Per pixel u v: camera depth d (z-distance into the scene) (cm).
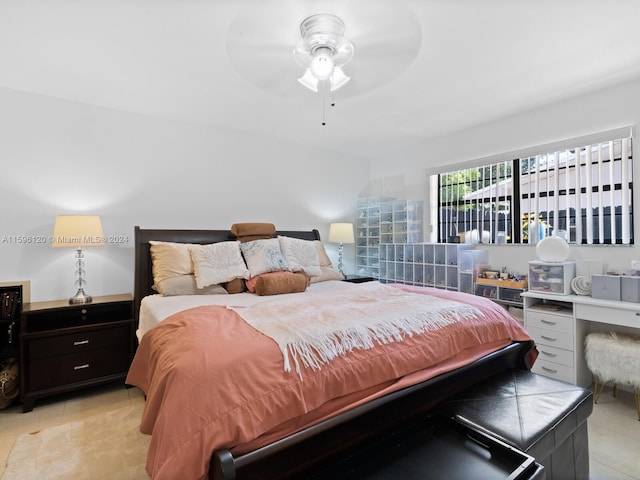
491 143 336
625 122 251
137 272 280
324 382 121
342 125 344
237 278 288
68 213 281
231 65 221
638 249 246
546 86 255
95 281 292
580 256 276
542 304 282
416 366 146
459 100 280
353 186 468
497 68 227
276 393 110
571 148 277
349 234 418
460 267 339
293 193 411
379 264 429
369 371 133
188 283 270
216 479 93
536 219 308
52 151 274
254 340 130
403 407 138
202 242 319
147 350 164
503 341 191
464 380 165
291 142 407
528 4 163
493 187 341
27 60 217
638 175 246
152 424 114
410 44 196
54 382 238
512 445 123
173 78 240
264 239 326
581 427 155
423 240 403
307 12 167
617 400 240
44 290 272
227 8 165
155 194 320
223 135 359
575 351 245
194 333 137
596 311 234
